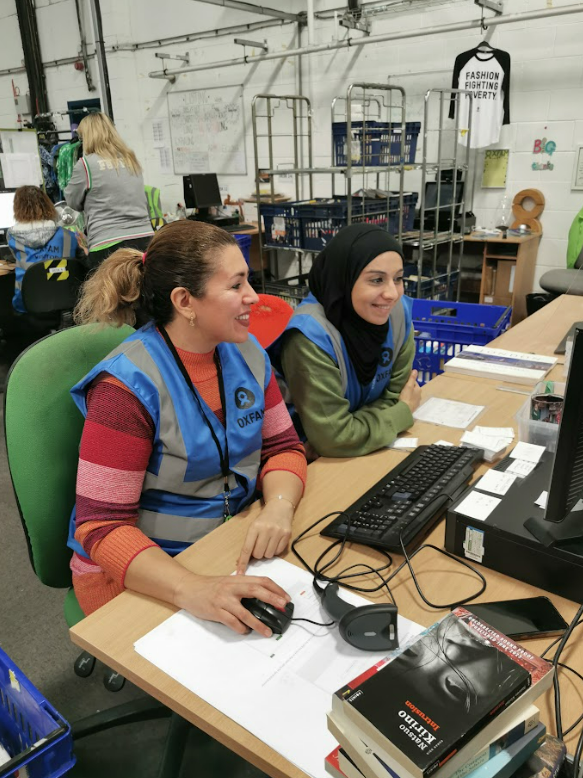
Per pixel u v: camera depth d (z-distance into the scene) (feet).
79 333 3.93
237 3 14.83
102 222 12.15
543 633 2.76
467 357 6.51
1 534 7.77
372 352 4.84
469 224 14.46
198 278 3.34
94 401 3.40
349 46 14.55
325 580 3.15
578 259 12.99
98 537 3.28
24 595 6.63
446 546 3.39
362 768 1.95
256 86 17.51
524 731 2.09
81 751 4.79
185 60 18.63
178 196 20.71
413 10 14.29
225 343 3.84
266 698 2.44
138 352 3.53
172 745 4.27
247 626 2.81
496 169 14.52
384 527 3.48
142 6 18.97
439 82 14.53
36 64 22.27
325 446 4.54
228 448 3.77
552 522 3.10
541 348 6.97
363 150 12.63
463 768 1.92
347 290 4.64
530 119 13.78
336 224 12.89
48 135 21.44
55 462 3.78
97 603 3.76
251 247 18.04
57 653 5.80
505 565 3.18
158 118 20.15
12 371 3.74
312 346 4.56
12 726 3.27
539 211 14.19
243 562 3.28
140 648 2.73
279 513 3.61
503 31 13.43
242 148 18.47
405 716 1.93
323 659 2.63
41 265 11.75
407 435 4.86
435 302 8.55
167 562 3.16
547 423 4.24
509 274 13.97
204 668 2.61
